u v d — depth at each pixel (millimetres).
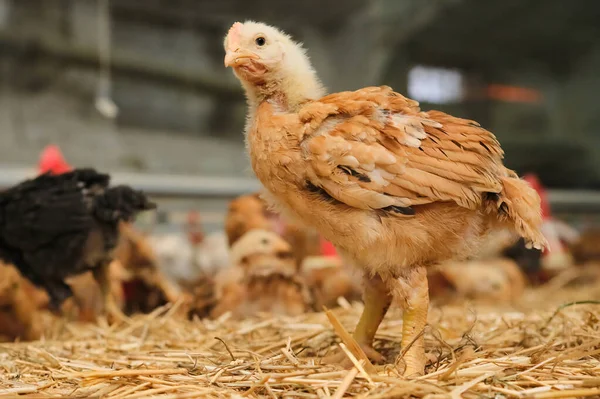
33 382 497
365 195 479
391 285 505
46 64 2113
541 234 503
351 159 480
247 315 787
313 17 2031
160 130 2189
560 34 2260
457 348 561
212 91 2281
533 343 586
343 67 2016
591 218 1766
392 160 479
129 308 875
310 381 447
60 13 2152
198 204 1340
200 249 1162
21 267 751
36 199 740
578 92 2396
